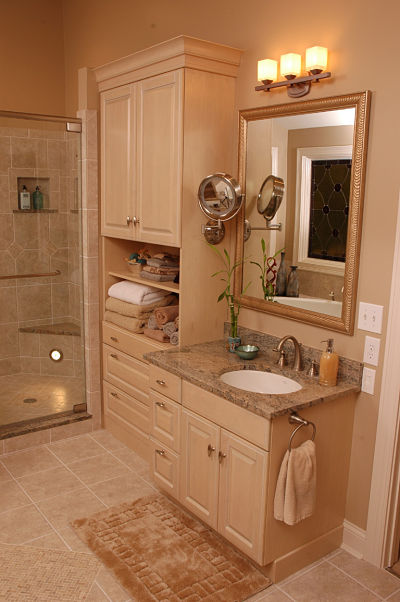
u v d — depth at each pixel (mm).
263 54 2662
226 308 3061
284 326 2736
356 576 2371
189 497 2633
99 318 3672
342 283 2400
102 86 3311
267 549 2234
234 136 2877
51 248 3809
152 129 2898
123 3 3613
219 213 2752
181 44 2578
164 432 2766
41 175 3701
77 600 2174
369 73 2205
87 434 3680
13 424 3496
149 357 2754
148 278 3260
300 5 2451
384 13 2127
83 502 2855
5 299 3885
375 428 2371
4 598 2174
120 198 3258
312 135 2451
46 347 3893
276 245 2688
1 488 2979
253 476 2217
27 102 4383
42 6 4324
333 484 2457
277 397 2240
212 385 2361
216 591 2232
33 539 2541
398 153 2143
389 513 2383
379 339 2299
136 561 2398
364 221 2295
